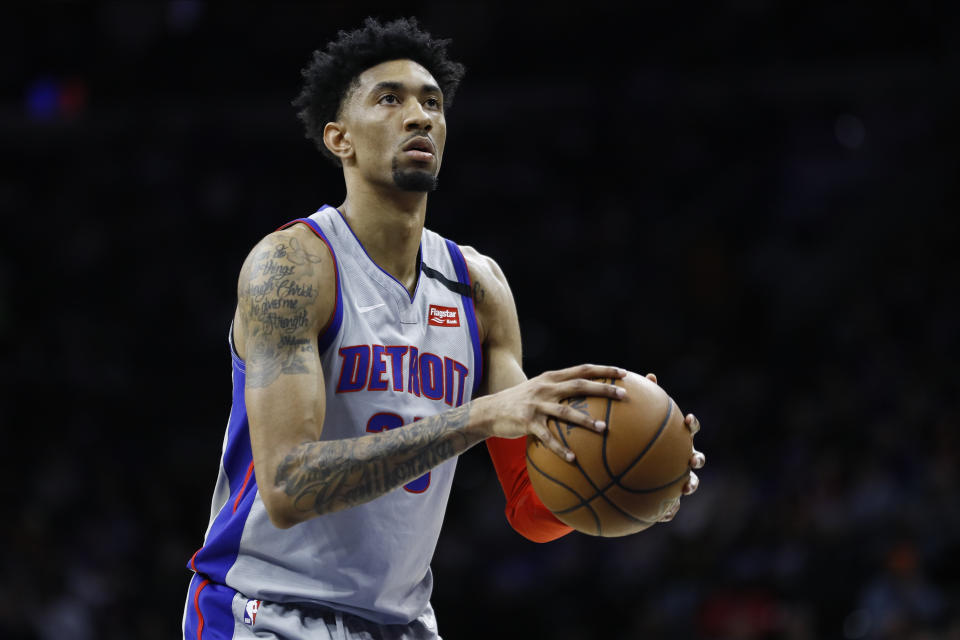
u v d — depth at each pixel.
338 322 8.54
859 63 38.19
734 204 38.88
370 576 8.69
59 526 30.34
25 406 36.75
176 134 43.41
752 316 35.00
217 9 44.19
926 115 38.66
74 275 41.88
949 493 22.97
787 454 27.22
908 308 32.03
